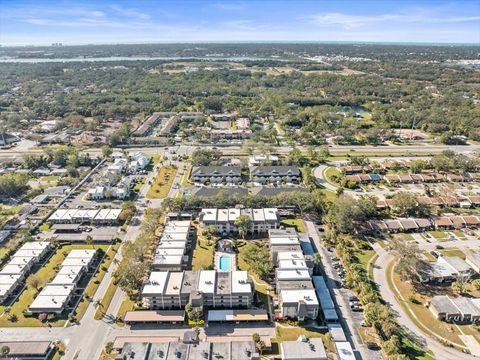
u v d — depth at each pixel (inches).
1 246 7199.8
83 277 6314.0
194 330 5113.2
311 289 5580.7
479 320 5290.4
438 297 5615.2
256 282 6171.3
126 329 5191.9
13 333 5103.3
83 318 5393.7
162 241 7052.2
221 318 5300.2
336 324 5221.5
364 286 5782.5
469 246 7268.7
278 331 5157.5
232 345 4645.7
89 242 7288.4
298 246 6717.5
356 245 7229.3
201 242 7342.5
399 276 6343.5
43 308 5413.4
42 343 4825.3
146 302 5580.7
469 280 6186.0
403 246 6525.6
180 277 5871.1
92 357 4736.7
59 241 7342.5
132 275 5915.4
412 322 5300.2
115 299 5782.5
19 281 6146.7
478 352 4790.8
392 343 4690.0
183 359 4434.1
